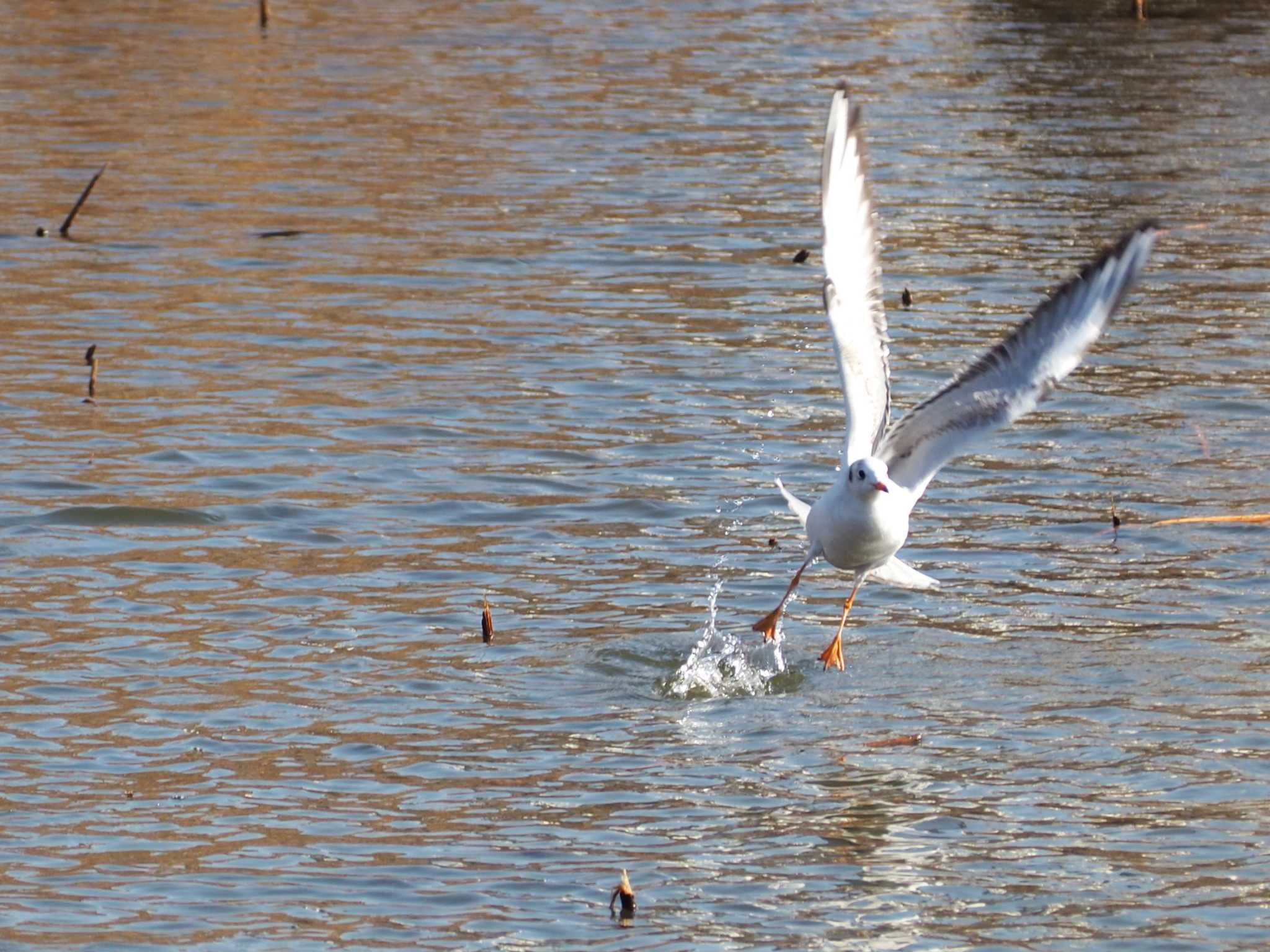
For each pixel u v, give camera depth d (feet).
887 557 39.01
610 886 33.24
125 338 65.92
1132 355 65.67
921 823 35.65
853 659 43.47
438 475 54.03
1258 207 85.05
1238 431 58.13
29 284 72.18
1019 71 116.47
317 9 135.85
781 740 39.29
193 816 35.50
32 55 117.19
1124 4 141.08
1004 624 45.19
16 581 46.06
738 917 32.12
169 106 104.12
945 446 37.17
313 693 40.96
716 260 77.66
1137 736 39.32
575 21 133.18
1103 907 32.55
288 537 49.42
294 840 34.68
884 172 91.50
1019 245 78.74
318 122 101.19
